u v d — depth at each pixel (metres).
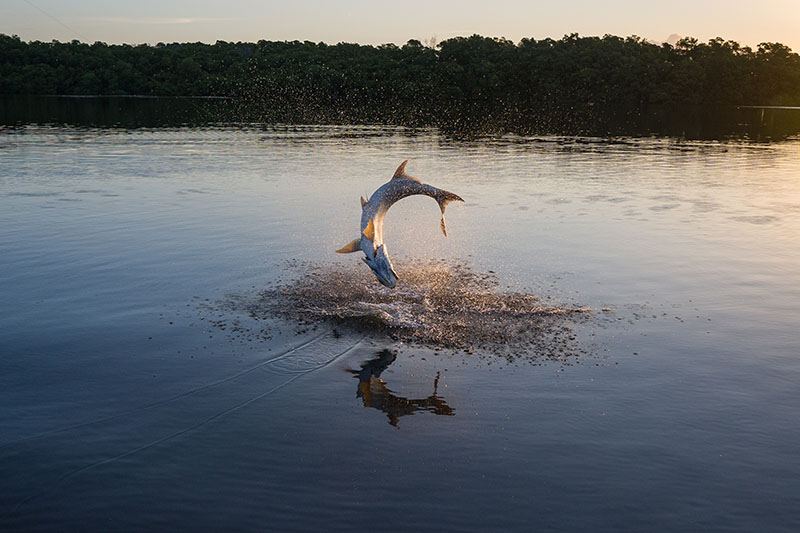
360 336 9.49
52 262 12.60
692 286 11.74
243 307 10.49
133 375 8.09
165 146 32.66
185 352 8.79
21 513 5.53
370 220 10.25
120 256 13.09
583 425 6.99
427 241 14.88
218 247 13.91
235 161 27.39
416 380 8.11
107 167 24.94
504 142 38.47
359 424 7.01
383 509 5.59
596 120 62.75
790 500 5.75
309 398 7.61
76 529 5.36
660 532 5.33
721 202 19.69
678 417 7.16
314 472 6.12
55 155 28.08
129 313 10.12
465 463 6.26
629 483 5.96
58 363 8.35
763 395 7.69
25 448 6.45
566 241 14.87
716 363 8.57
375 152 31.58
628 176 24.73
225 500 5.71
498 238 15.13
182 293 11.06
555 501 5.70
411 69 83.44
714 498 5.76
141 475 6.07
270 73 82.00
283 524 5.41
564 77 90.12
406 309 10.52
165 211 17.34
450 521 5.43
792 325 9.88
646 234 15.59
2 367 8.18
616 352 8.95
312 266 12.68
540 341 9.35
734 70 95.62
